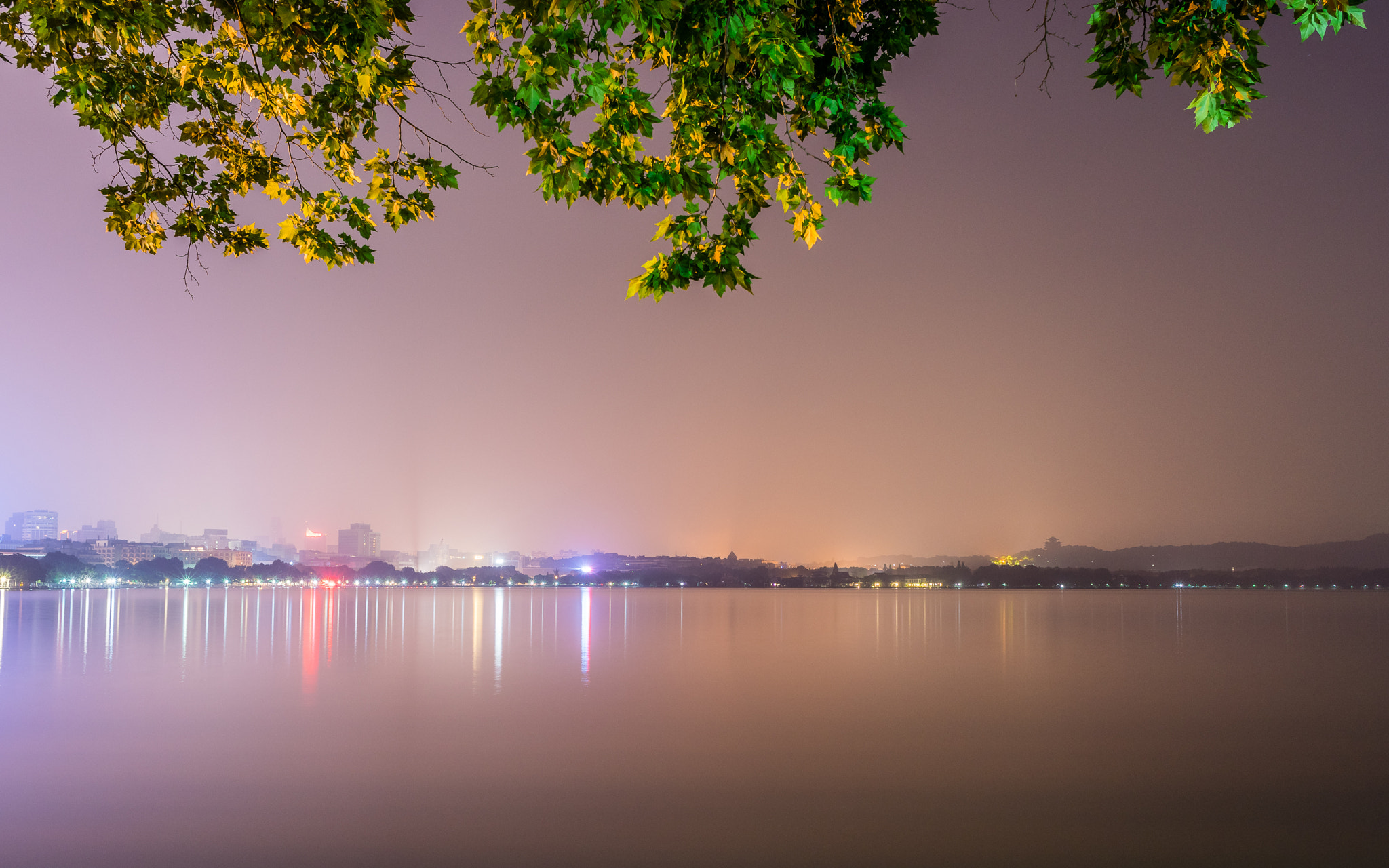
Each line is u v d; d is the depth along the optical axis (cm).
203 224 820
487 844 2300
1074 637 10338
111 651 7469
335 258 826
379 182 812
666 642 9056
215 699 4697
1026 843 2330
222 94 787
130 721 4016
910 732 3784
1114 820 2517
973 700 4778
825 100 660
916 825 2461
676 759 3262
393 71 725
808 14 679
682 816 2536
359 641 8938
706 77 616
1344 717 4259
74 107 754
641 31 559
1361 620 14888
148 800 2688
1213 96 578
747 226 680
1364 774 3052
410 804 2656
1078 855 2239
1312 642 9419
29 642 8400
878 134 669
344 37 680
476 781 2933
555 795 2761
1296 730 3888
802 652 7844
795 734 3762
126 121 774
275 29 685
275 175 806
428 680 5575
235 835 2344
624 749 3441
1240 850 2278
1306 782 2945
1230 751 3441
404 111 737
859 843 2319
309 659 6881
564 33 561
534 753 3350
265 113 780
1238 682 5666
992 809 2620
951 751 3416
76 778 2941
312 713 4234
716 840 2338
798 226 677
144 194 797
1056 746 3525
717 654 7581
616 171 614
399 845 2283
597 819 2505
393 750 3400
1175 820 2517
